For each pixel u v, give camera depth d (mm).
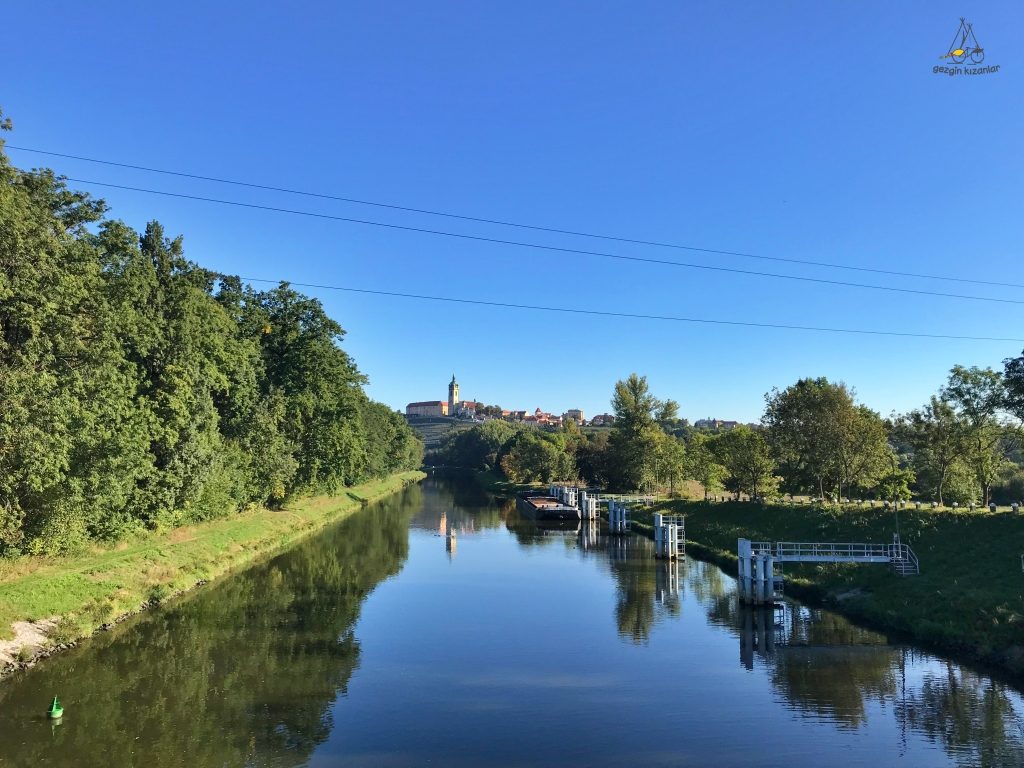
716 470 75750
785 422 60250
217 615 30578
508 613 32500
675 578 42406
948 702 20625
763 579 33688
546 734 18266
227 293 55094
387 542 58469
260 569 43250
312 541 57656
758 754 17094
